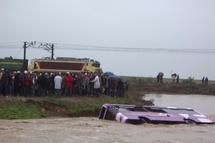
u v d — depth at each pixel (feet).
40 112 109.81
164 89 294.87
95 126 70.13
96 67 198.39
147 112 83.76
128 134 62.95
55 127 67.67
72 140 56.49
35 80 122.42
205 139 62.08
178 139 60.90
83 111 115.85
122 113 80.64
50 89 124.67
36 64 196.34
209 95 287.69
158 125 75.51
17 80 119.14
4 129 63.77
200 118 83.71
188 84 304.09
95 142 55.88
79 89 130.52
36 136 58.44
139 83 301.43
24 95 120.26
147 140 58.95
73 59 204.03
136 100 152.56
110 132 63.93
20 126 67.87
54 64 196.13
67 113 112.98
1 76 118.21
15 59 196.85
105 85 137.90
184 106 176.96
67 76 128.06
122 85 142.10
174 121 79.36
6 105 107.76
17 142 54.13
